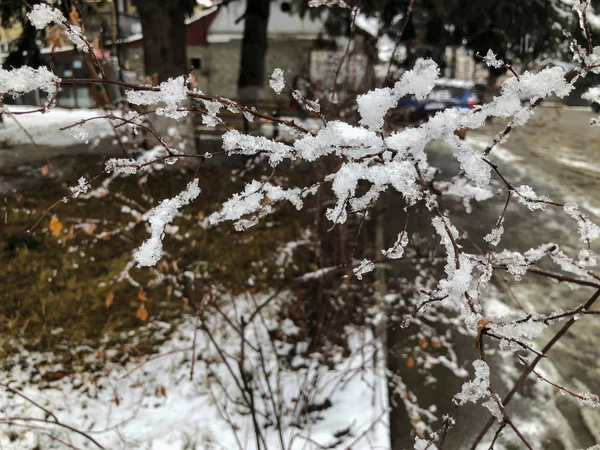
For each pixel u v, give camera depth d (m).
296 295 4.33
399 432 3.17
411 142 1.28
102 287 4.62
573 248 6.20
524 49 7.50
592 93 1.45
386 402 3.34
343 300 3.87
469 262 1.28
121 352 3.88
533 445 3.10
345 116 3.67
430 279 4.75
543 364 3.94
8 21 7.67
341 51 5.33
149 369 3.71
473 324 1.25
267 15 10.92
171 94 1.26
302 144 1.31
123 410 3.34
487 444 3.08
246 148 1.34
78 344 3.96
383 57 4.22
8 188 6.74
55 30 2.18
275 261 5.02
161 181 6.18
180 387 3.54
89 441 3.05
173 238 5.10
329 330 3.66
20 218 5.84
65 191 6.60
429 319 4.38
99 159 7.75
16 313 4.22
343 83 4.01
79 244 5.23
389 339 4.16
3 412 3.25
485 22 6.90
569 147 12.91
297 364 3.69
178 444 3.02
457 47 7.38
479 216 7.05
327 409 3.29
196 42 17.47
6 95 1.17
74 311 4.31
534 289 5.17
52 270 4.79
